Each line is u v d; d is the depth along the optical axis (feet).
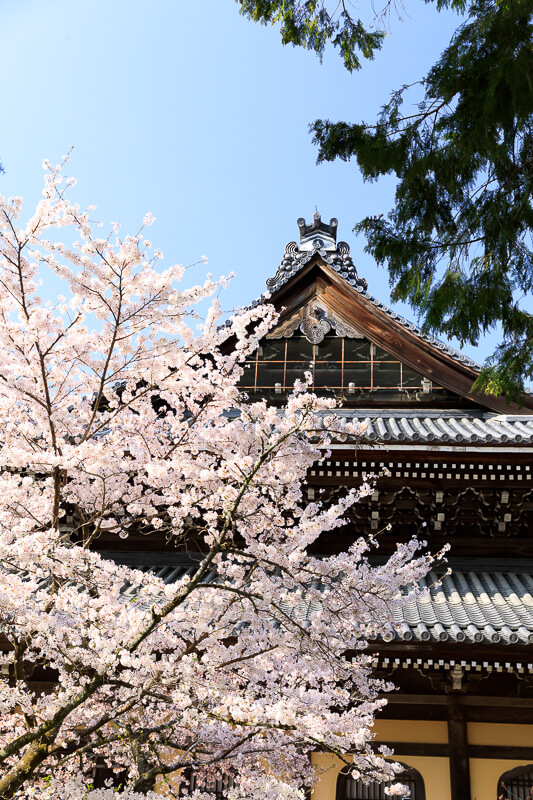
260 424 17.49
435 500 35.06
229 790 16.85
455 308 22.90
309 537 18.42
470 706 29.66
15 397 20.97
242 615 19.13
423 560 19.22
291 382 44.93
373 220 23.22
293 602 18.22
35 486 21.52
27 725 18.57
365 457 33.86
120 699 17.92
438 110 21.36
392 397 44.06
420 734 29.53
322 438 18.20
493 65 19.10
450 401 43.68
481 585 33.53
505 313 22.61
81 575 18.10
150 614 16.83
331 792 28.76
